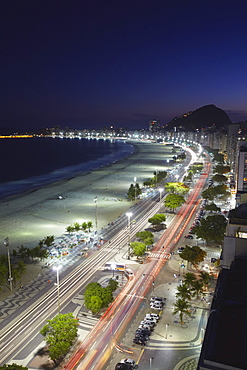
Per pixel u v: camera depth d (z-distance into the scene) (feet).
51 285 351.05
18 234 528.63
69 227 509.76
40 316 294.05
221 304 192.03
